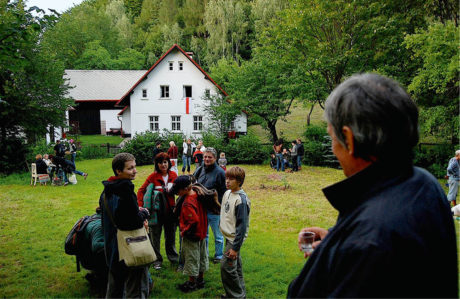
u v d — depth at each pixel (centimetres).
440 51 1270
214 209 451
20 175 1612
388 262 65
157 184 522
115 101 3738
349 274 68
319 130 2288
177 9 7844
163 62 2906
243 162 2144
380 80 81
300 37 2056
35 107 1755
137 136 2152
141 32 7388
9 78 1723
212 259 575
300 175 1645
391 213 70
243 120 2995
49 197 1132
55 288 477
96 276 473
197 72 2931
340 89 84
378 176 78
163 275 512
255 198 1131
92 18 6312
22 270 544
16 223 824
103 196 320
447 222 76
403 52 1870
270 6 5584
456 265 76
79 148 2388
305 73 2103
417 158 1496
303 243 135
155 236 522
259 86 2344
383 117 74
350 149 81
